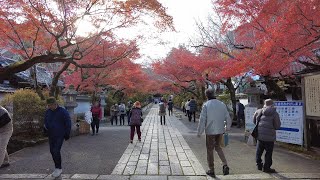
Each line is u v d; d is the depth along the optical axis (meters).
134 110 12.26
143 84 36.03
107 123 26.50
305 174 6.92
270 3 8.82
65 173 7.05
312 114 9.85
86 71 24.12
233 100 22.08
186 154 9.55
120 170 7.36
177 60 22.77
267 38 9.51
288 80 16.06
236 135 15.00
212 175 6.82
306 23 8.08
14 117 12.42
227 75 11.95
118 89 36.31
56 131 6.80
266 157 7.18
